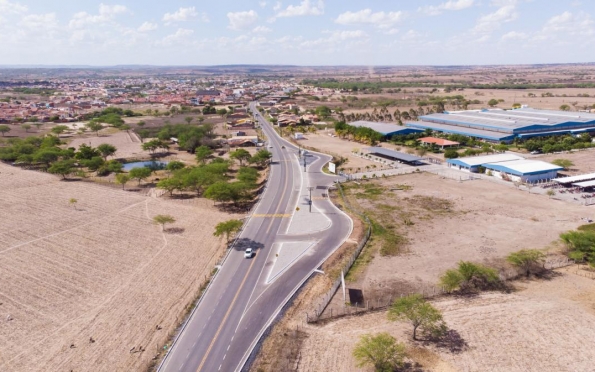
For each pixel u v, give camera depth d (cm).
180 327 5084
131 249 7362
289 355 4500
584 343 4625
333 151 15600
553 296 5606
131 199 10262
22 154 14200
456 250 7025
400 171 12388
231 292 5859
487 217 8494
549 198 9562
